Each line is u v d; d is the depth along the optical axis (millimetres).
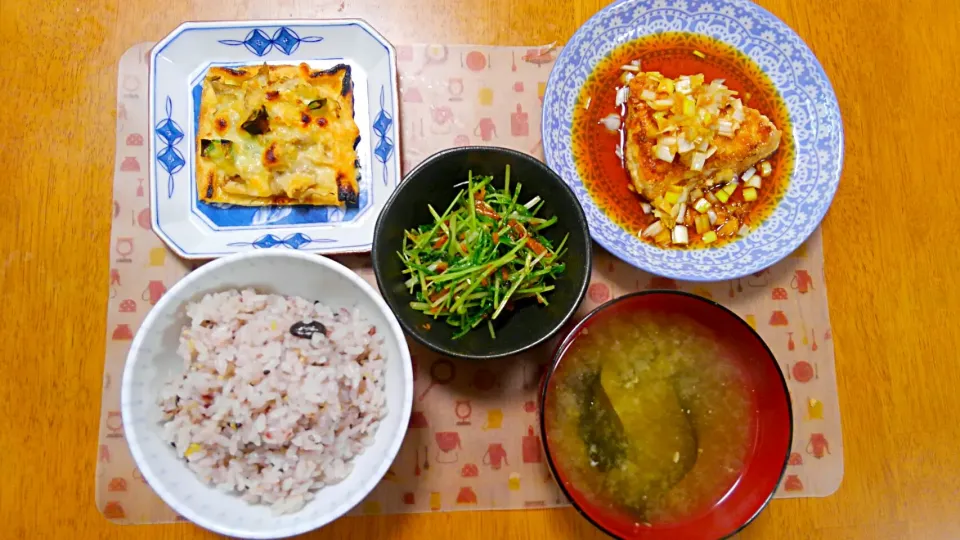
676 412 384
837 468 412
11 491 380
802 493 409
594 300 414
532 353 406
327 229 405
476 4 434
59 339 394
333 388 349
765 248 414
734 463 381
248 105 397
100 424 389
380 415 361
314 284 364
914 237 434
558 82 414
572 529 395
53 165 406
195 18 422
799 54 426
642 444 379
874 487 412
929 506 412
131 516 384
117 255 401
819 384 418
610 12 421
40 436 385
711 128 409
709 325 378
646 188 412
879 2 446
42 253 399
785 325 421
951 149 443
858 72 446
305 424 347
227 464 348
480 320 383
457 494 393
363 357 367
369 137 413
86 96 413
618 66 432
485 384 402
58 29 417
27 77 412
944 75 448
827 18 448
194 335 349
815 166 424
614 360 384
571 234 371
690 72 437
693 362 387
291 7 427
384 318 348
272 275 358
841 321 425
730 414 385
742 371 384
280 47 417
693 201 426
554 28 435
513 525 394
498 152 365
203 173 399
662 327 383
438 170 368
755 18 428
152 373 342
